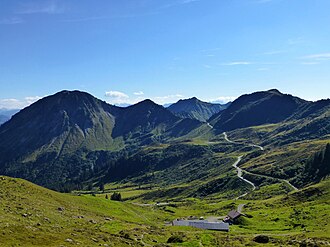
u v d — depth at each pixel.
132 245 69.81
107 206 157.75
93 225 95.00
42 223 77.00
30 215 80.19
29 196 109.12
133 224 112.88
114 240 69.44
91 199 160.50
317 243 80.25
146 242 81.38
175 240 87.69
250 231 131.38
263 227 138.25
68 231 68.44
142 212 176.75
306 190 193.50
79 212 112.50
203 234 102.62
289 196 197.38
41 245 51.75
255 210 185.00
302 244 80.94
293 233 116.50
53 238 57.41
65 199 134.12
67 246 53.81
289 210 163.25
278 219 148.62
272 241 93.31
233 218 154.38
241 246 83.50
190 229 126.81
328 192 180.75
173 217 180.12
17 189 114.00
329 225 120.19
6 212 75.75
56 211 99.88
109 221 110.38
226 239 94.81
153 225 132.88
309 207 157.62
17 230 57.44
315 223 128.88
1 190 102.44
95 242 62.94
